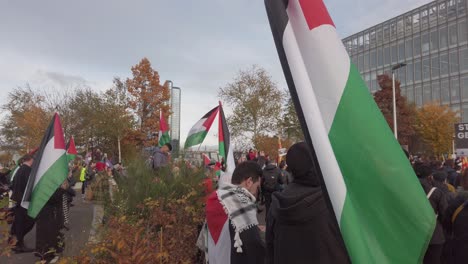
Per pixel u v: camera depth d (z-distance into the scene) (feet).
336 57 5.42
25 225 24.97
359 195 5.02
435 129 139.54
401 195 4.88
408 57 188.34
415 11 185.57
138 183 20.93
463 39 166.61
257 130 112.88
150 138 126.72
